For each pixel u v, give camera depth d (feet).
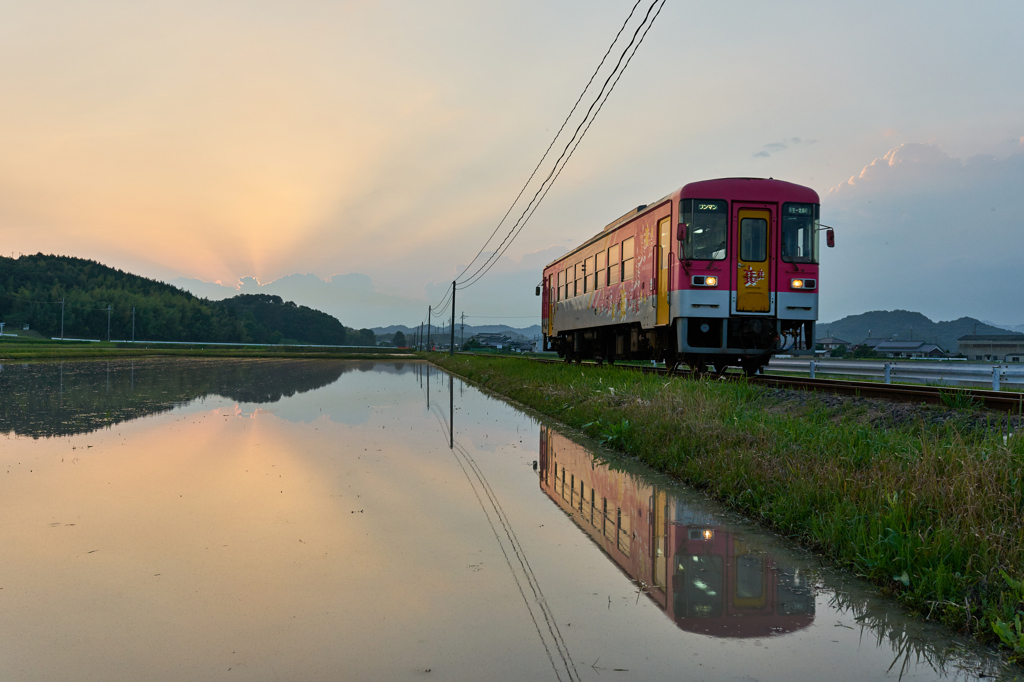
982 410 22.20
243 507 16.58
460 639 9.20
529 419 36.91
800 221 39.91
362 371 94.84
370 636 9.25
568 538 14.29
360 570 12.05
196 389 55.31
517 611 10.23
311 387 60.13
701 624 9.87
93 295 494.59
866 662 8.71
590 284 60.64
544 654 8.75
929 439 18.54
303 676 8.08
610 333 61.05
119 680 7.97
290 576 11.68
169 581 11.39
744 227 39.52
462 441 28.30
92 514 15.80
